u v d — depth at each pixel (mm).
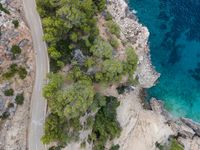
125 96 93062
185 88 102750
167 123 99125
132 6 99000
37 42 79438
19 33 75625
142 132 95688
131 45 91625
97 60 82375
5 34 73750
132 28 94750
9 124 75375
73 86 77938
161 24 101375
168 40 101875
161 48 101250
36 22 80000
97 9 87812
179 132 99750
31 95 78875
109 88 87812
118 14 93938
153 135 95875
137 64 89250
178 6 102438
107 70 81250
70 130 80750
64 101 75375
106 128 88375
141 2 99562
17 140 77062
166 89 101375
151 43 100625
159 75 100125
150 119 96875
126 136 92938
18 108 76375
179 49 102750
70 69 81500
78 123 81062
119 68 81562
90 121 84938
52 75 76438
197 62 104125
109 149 89562
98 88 85312
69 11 76812
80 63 82312
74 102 76188
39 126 79375
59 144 79812
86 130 84750
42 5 79312
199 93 103875
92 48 81000
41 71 79375
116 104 89625
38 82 79188
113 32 87062
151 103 99750
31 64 78375
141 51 94938
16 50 74938
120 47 87375
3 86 74000
